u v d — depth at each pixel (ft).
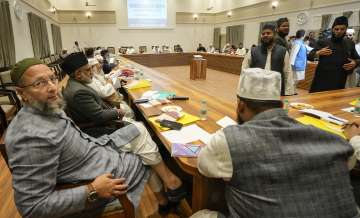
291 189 2.25
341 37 8.52
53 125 3.39
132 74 11.29
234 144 2.36
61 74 11.86
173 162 5.22
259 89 2.62
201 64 23.73
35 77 3.22
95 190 3.27
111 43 42.39
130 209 3.76
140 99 6.68
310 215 2.20
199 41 47.55
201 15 46.39
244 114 2.84
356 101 6.41
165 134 4.30
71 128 3.68
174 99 6.69
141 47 41.65
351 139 3.97
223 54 30.63
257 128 2.42
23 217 3.03
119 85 9.46
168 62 35.06
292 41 14.26
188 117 5.13
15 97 10.61
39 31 24.39
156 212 5.41
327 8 25.94
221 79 24.43
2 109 9.68
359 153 3.46
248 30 39.17
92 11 40.40
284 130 2.36
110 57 19.39
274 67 7.81
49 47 30.04
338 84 8.83
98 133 6.20
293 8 30.27
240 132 2.44
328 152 2.30
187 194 5.04
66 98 5.93
